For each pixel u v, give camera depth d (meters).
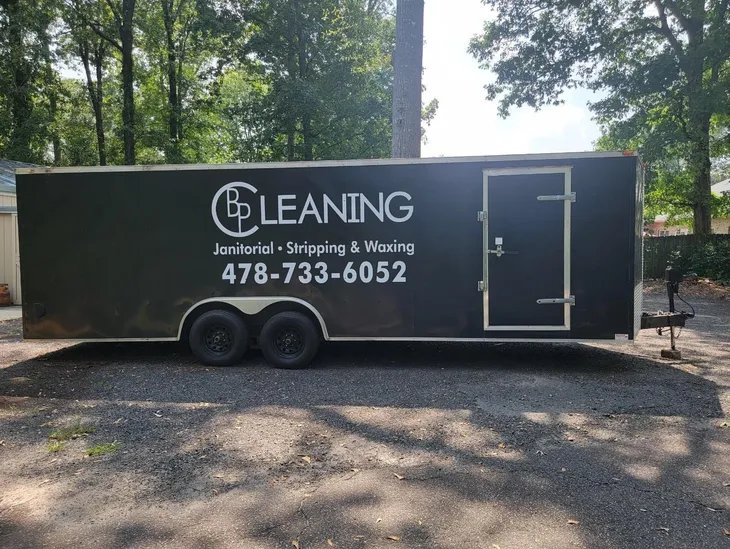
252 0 21.44
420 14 9.62
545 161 6.11
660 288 16.69
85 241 6.62
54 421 4.63
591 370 6.31
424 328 6.39
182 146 28.17
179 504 3.16
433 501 3.16
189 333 6.86
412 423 4.50
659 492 3.27
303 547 2.70
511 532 2.82
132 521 2.96
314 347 6.46
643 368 6.40
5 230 12.79
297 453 3.89
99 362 6.88
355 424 4.49
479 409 4.87
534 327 6.21
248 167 6.47
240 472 3.59
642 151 18.91
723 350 7.45
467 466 3.65
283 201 6.47
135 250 6.59
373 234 6.40
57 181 6.61
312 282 6.49
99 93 30.56
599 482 3.40
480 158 6.22
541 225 6.15
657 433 4.25
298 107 20.70
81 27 25.66
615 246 6.04
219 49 22.41
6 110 25.02
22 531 2.87
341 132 22.11
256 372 6.30
